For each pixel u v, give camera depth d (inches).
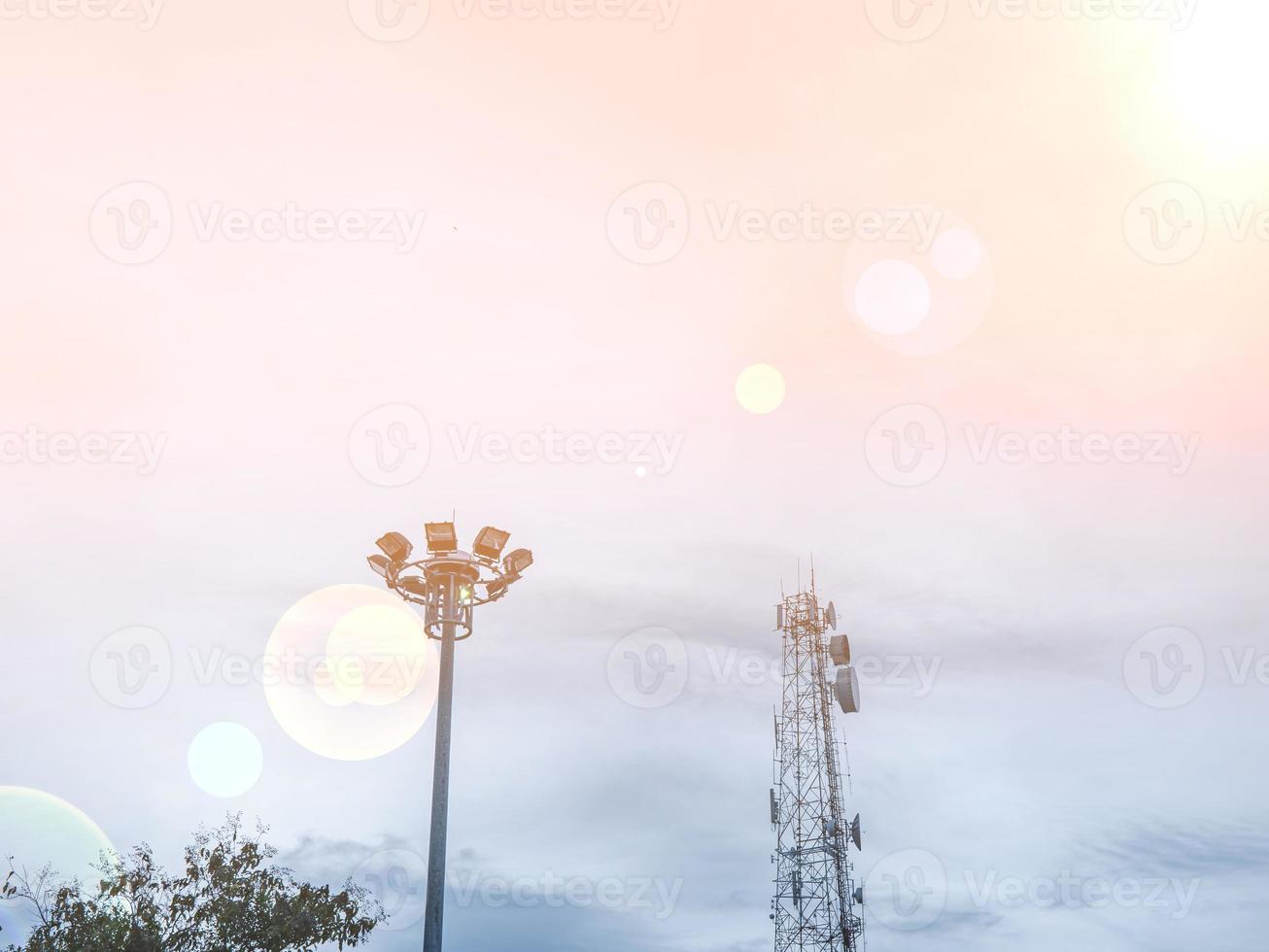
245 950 872.3
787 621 1962.4
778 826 1809.8
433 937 654.5
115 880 857.5
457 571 729.6
